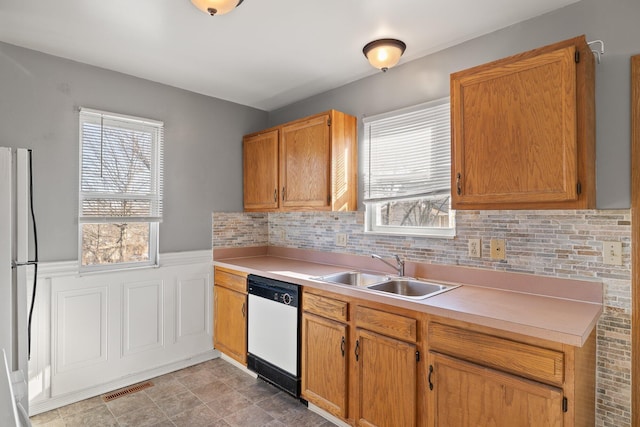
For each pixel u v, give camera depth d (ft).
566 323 4.76
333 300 7.23
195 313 10.33
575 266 5.97
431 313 5.63
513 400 4.86
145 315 9.38
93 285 8.55
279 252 11.61
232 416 7.72
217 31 6.99
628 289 5.49
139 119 9.18
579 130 5.14
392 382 6.21
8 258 5.96
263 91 10.23
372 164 8.95
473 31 6.93
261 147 10.61
